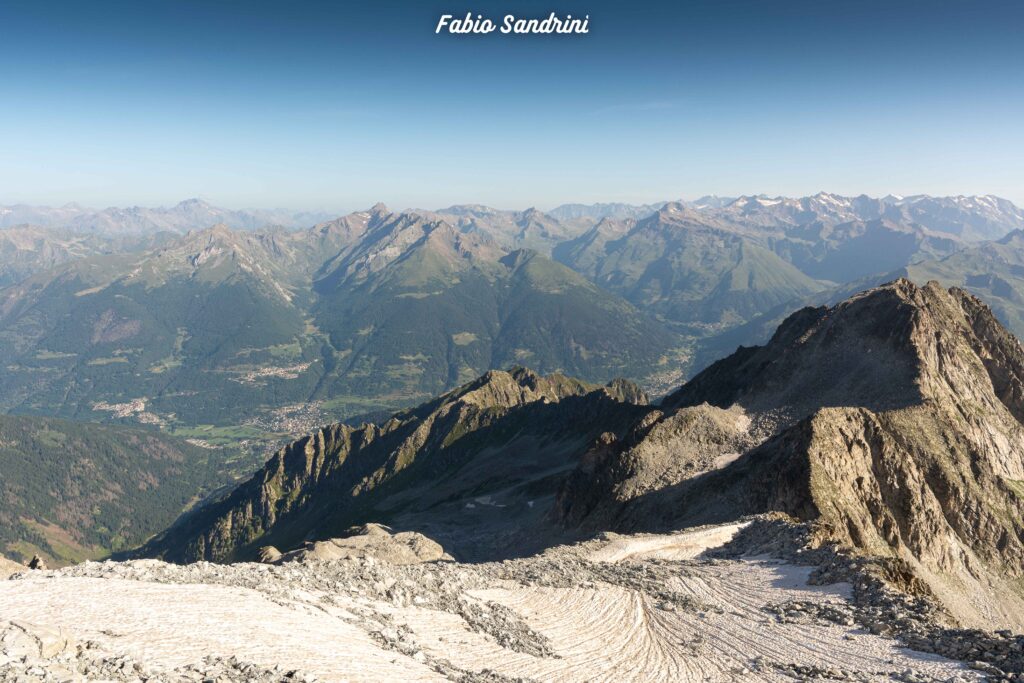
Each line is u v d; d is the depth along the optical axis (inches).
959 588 3678.6
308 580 1288.1
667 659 1327.5
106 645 751.7
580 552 2500.0
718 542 2618.1
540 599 1659.7
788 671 1218.0
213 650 807.7
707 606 1688.0
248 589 1119.0
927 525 3843.5
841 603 1611.7
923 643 1282.0
